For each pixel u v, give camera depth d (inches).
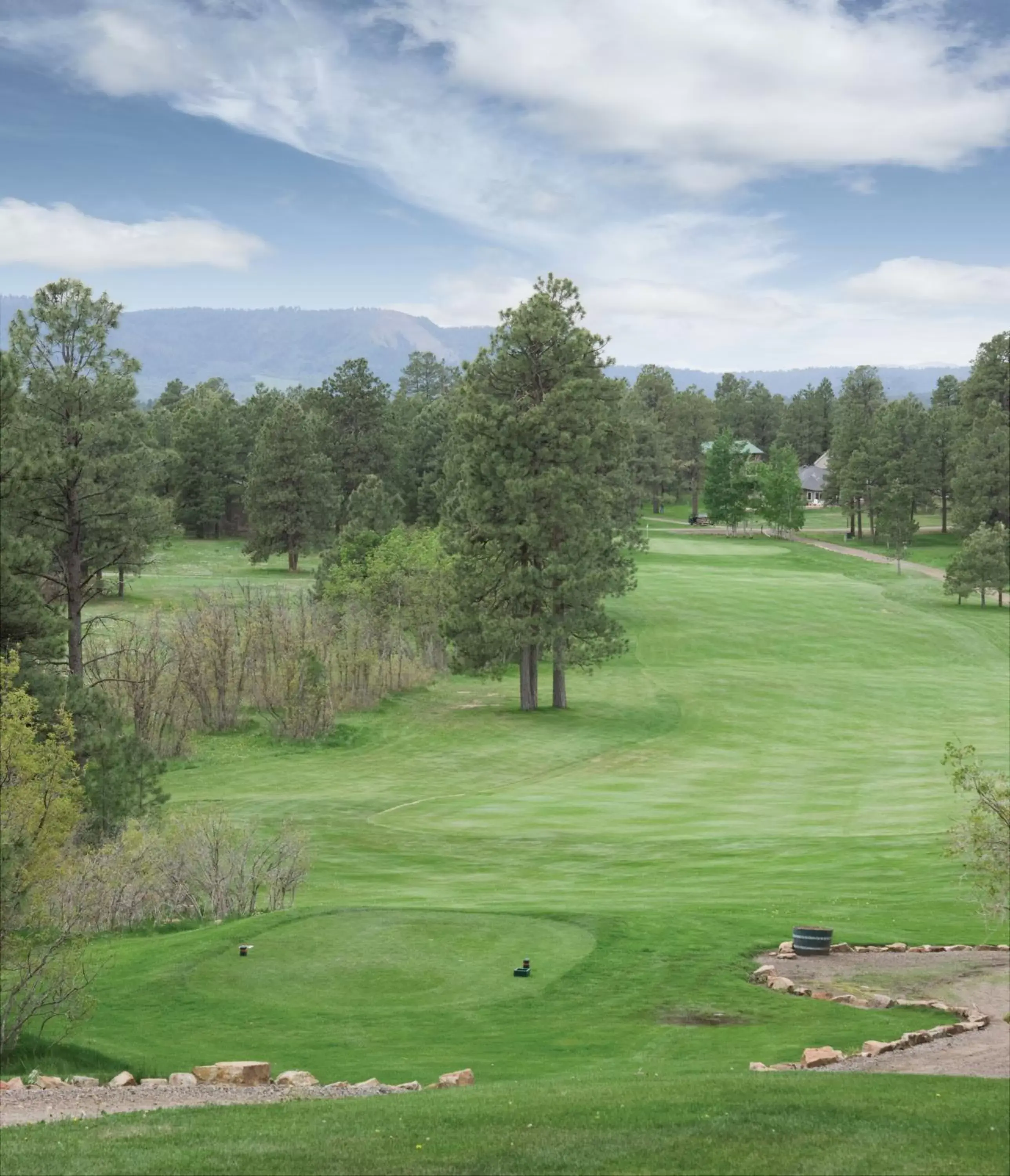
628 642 3164.4
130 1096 680.4
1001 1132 555.5
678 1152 525.0
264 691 2834.6
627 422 3088.1
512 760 2459.4
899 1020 901.2
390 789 2186.3
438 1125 570.3
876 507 6638.8
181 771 2348.7
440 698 3142.2
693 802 2039.9
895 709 3075.8
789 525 6875.0
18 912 832.3
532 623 2871.6
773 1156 520.4
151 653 2659.9
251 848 1390.3
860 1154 522.6
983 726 2883.9
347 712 2910.9
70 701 1596.9
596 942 1087.0
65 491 2086.6
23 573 1897.1
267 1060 786.8
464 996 940.0
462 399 3061.0
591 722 2854.3
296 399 6752.0
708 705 3093.0
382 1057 794.8
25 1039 792.3
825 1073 708.7
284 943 1059.9
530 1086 679.7
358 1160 516.1
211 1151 527.2
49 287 2121.1
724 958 1061.1
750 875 1466.5
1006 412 6624.0
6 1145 541.3
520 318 2898.6
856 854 1578.5
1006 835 964.0
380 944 1063.6
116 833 1470.2
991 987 997.8
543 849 1674.5
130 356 2153.1
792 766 2402.8
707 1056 801.6
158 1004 904.9
